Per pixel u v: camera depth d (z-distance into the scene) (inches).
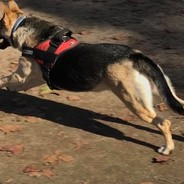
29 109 245.6
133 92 205.2
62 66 214.8
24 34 225.3
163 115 244.1
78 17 373.7
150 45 331.0
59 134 222.8
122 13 386.6
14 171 194.9
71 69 212.7
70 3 402.0
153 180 192.1
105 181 190.5
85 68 209.5
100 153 209.0
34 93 262.7
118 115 242.8
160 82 204.2
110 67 205.9
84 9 390.3
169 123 210.5
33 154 206.5
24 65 227.5
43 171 194.9
